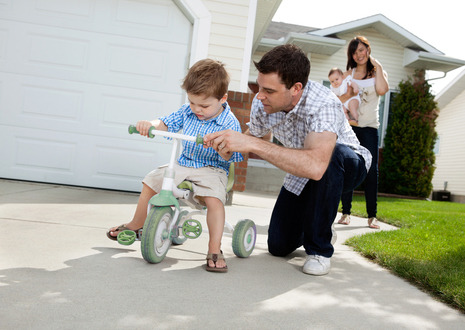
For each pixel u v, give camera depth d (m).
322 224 2.05
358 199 7.92
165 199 1.86
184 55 4.63
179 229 2.12
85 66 4.54
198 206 2.18
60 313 1.26
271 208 4.76
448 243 2.95
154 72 4.61
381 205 6.70
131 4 4.57
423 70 10.99
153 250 1.85
